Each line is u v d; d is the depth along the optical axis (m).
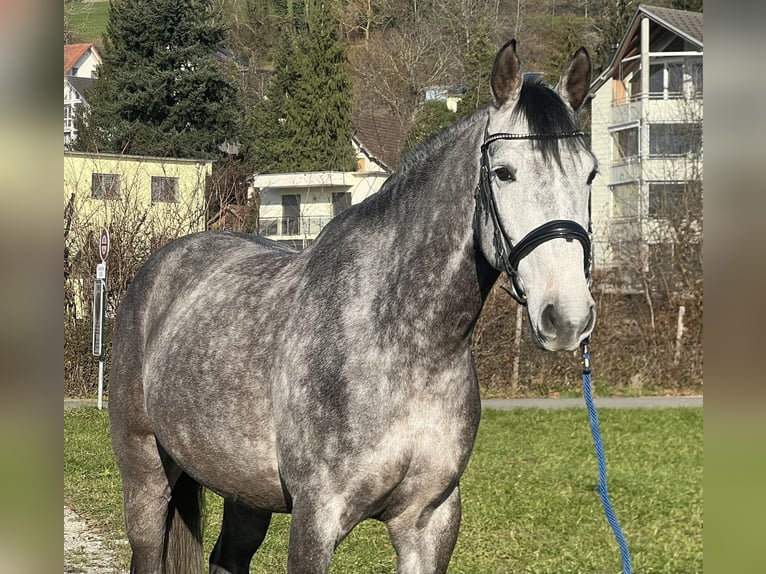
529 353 18.20
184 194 18.42
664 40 33.47
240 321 4.01
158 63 28.22
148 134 27.30
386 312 3.47
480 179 3.29
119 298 16.02
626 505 8.59
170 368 4.26
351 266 3.64
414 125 34.47
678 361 19.02
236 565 4.62
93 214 16.62
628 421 14.48
